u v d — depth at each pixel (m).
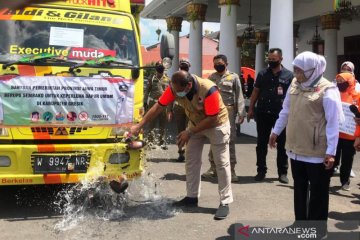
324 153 3.74
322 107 3.70
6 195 5.60
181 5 18.89
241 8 19.58
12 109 4.52
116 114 4.88
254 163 8.20
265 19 20.47
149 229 4.45
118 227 4.49
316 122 3.72
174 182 6.54
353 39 18.81
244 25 22.61
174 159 8.34
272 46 10.31
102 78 4.83
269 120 6.58
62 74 4.71
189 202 5.26
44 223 4.55
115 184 4.69
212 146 4.87
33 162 4.53
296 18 18.73
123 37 5.20
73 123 4.71
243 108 6.47
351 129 5.92
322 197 3.85
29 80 4.57
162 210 5.10
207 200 5.58
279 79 6.42
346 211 5.21
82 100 4.74
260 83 6.61
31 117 4.57
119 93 4.90
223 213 4.80
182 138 4.73
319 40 20.06
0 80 4.49
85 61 4.90
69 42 4.91
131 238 4.18
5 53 4.66
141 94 5.14
